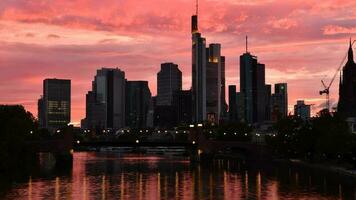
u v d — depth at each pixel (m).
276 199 197.75
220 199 199.38
